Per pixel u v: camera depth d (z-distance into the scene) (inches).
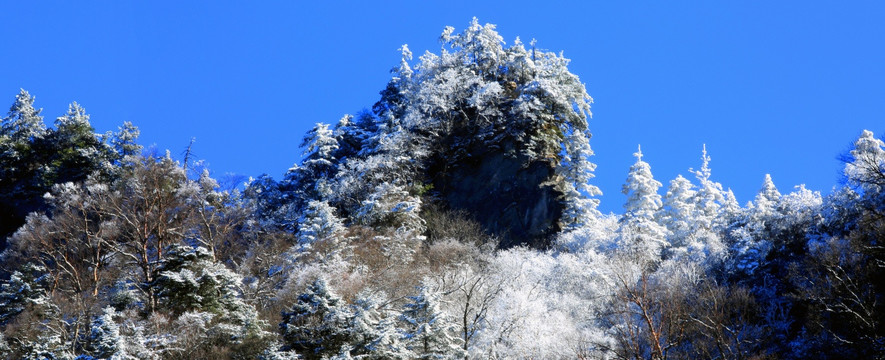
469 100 2906.0
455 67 3230.8
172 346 1307.8
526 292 1721.2
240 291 1707.7
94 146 3006.9
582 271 1878.7
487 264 2065.7
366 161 2679.6
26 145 2938.0
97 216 2176.4
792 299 1620.3
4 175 2854.3
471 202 2672.2
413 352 1186.6
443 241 2223.2
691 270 1737.2
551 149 2856.8
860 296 1466.5
